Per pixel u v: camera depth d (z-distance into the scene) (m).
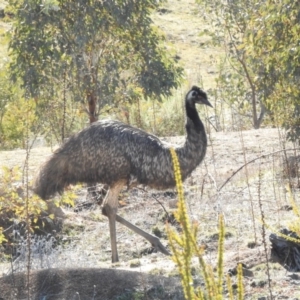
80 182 17.11
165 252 16.72
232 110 37.97
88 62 25.56
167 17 64.06
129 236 18.88
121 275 13.69
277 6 22.09
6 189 15.45
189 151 17.09
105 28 25.61
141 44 26.48
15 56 26.30
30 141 31.25
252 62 23.80
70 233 19.33
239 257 14.93
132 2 25.81
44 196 16.95
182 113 33.75
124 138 16.89
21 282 13.57
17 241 17.92
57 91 25.28
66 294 13.23
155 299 13.11
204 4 40.31
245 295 13.11
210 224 18.12
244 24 38.12
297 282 13.50
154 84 26.58
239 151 25.33
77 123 28.30
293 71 22.31
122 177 16.91
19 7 25.84
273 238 14.53
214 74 50.41
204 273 7.30
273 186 20.05
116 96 26.03
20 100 31.58
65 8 25.45
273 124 30.27
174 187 17.31
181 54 55.44
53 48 25.31
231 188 20.86
